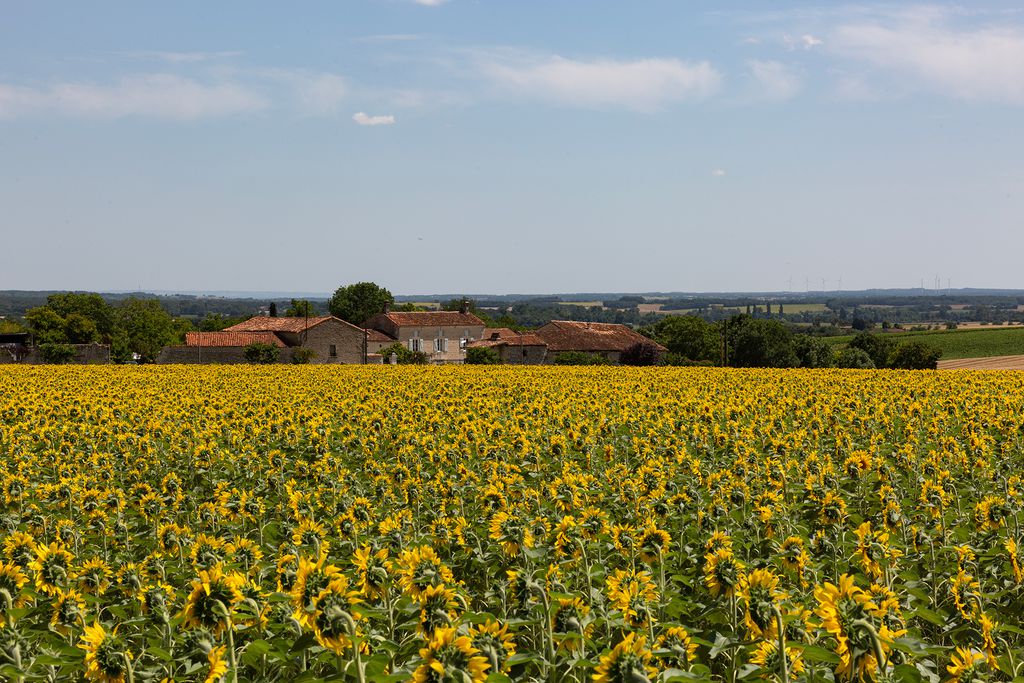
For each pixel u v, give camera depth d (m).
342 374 54.06
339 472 16.75
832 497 11.46
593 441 20.89
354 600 7.18
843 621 6.66
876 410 27.55
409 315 121.06
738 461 15.77
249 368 62.88
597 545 10.88
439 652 6.60
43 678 7.91
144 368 62.84
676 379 45.88
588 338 116.00
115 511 14.29
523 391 37.78
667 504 12.61
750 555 10.80
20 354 92.75
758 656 7.27
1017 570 9.64
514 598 8.81
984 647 7.92
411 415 27.95
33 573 9.49
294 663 7.63
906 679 6.96
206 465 18.78
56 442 22.34
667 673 6.80
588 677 7.43
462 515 13.28
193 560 10.42
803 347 101.94
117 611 9.52
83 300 142.88
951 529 12.40
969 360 123.56
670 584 10.12
